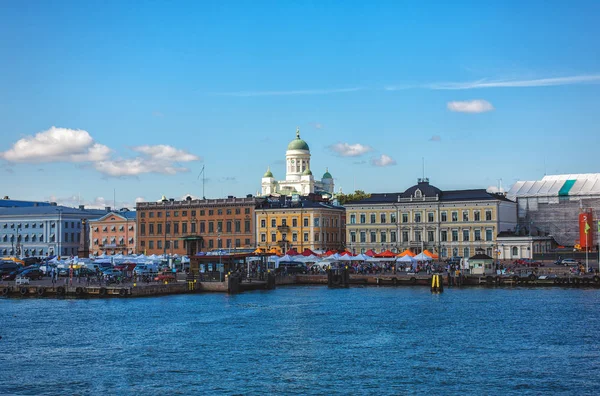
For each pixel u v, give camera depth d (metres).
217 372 79.56
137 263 183.00
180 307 131.00
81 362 84.31
